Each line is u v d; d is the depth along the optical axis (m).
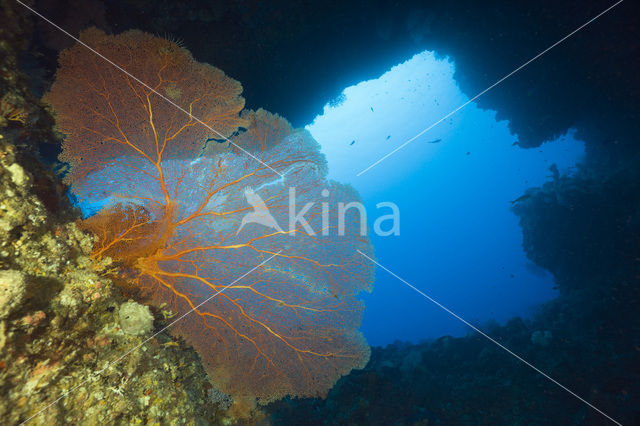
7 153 1.82
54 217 2.22
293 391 3.26
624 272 9.68
